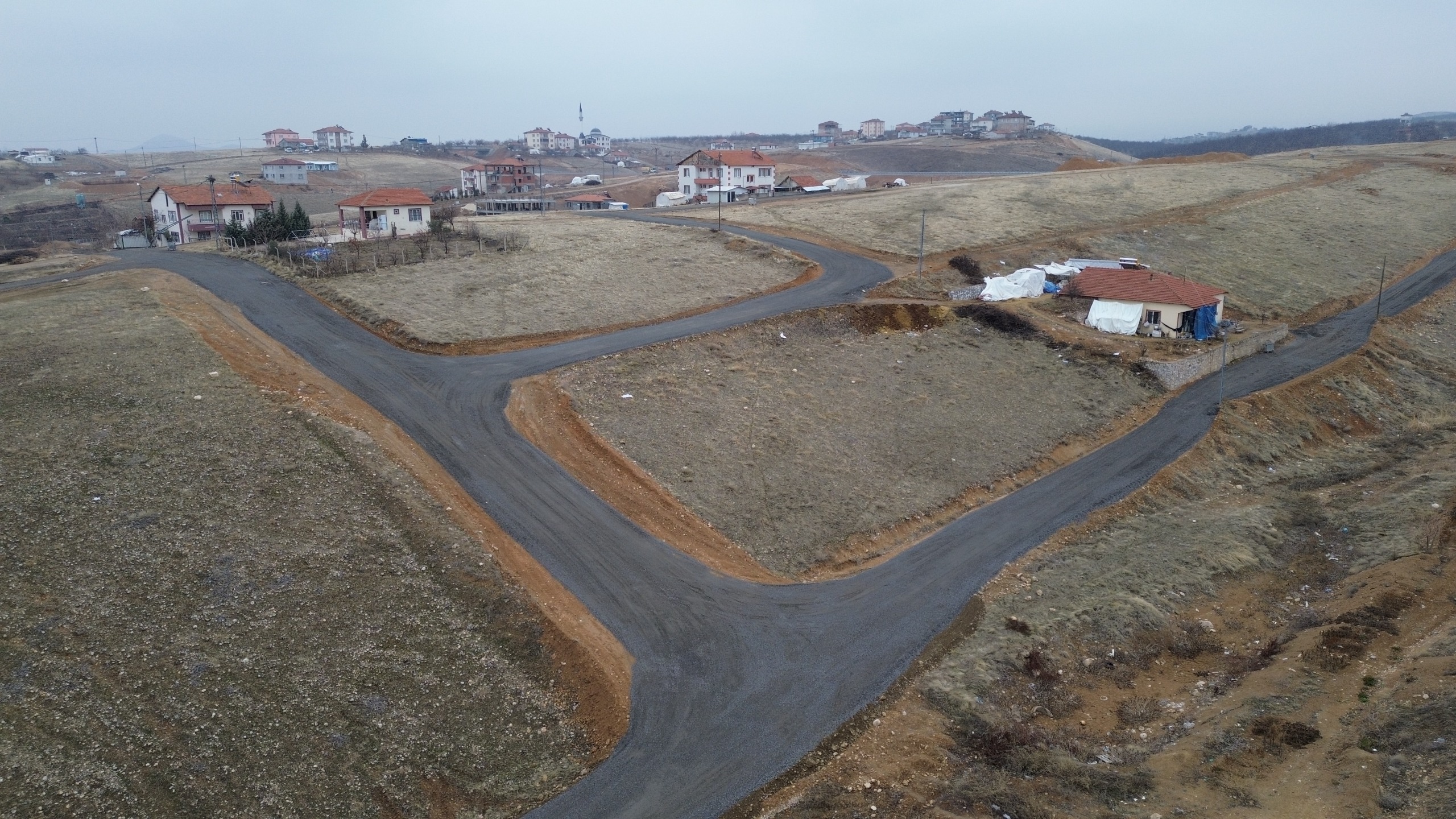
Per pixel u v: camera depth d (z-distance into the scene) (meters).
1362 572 29.22
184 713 18.84
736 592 26.70
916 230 73.12
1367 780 18.05
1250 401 45.34
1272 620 27.34
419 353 40.22
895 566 29.52
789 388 40.84
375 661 21.23
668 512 30.14
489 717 20.56
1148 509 35.53
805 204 88.00
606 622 24.42
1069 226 77.25
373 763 18.75
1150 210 84.50
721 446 34.97
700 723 21.22
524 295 49.16
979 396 43.41
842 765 19.89
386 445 30.62
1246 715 21.47
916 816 18.23
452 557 25.00
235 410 30.80
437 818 18.08
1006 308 53.88
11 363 33.00
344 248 59.88
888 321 50.78
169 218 81.06
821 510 32.00
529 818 18.25
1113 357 48.44
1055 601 27.31
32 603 20.95
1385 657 23.50
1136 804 18.39
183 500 25.47
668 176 181.25
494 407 35.06
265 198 83.25
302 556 23.97
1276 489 38.47
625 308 48.72
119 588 21.91
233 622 21.47
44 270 52.56
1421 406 50.12
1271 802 17.97
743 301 52.50
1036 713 22.52
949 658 24.17
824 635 25.08
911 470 36.00
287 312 44.31
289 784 17.89
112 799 16.80
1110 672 24.47
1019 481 37.06
